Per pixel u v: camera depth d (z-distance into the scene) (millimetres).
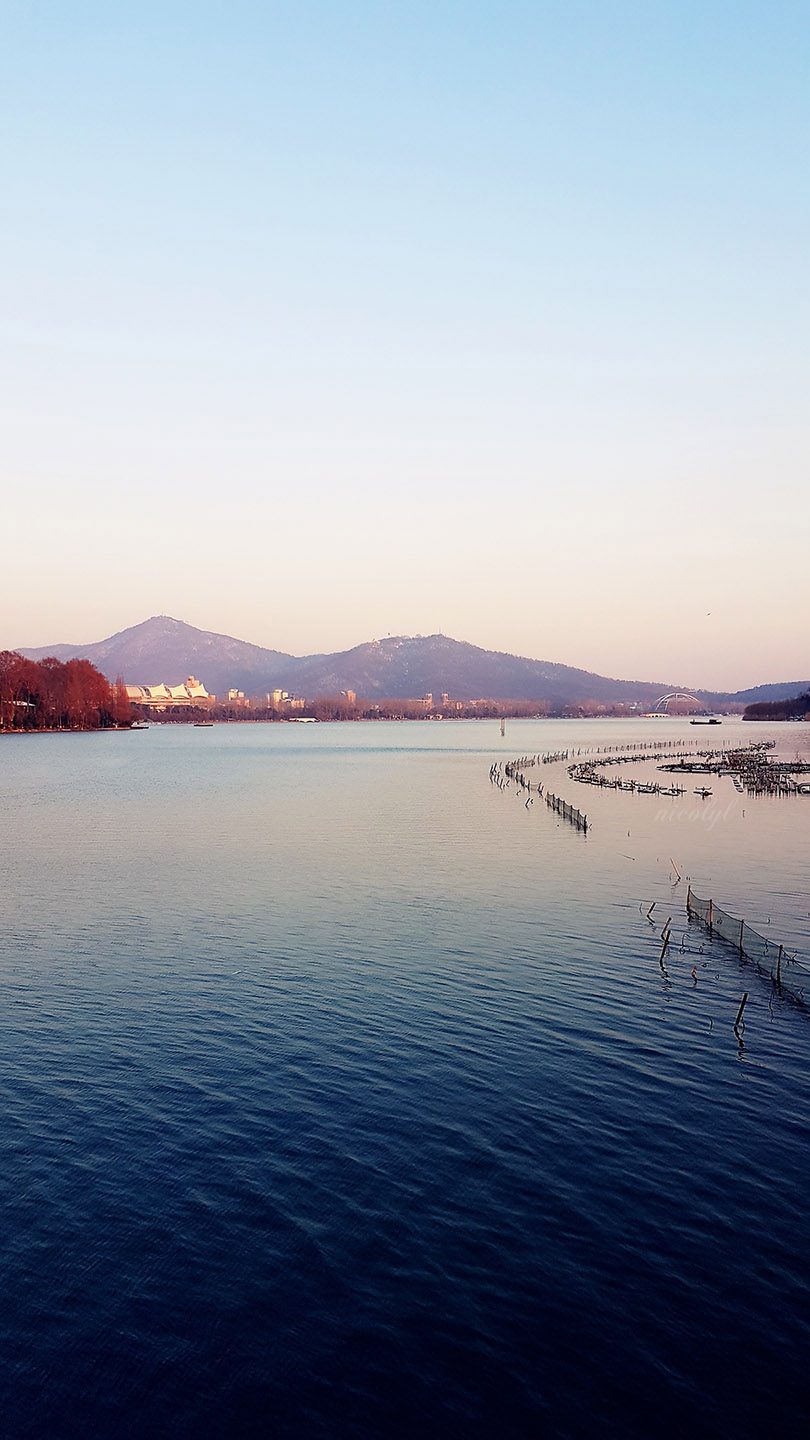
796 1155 28094
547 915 57344
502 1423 18422
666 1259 23109
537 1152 28219
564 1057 35375
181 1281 22344
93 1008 40719
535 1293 21922
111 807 117312
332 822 102375
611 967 46562
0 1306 21469
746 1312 21297
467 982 44188
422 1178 26766
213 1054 35656
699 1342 20406
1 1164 27500
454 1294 21875
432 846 85062
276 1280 22391
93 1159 27812
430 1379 19500
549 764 194500
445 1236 24031
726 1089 32594
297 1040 37031
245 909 59031
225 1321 21078
